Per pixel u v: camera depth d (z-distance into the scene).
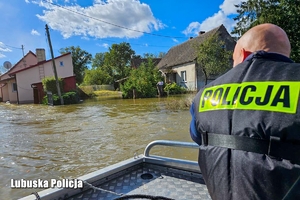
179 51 28.28
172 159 1.75
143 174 1.71
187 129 6.31
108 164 3.81
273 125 0.64
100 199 1.36
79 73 44.66
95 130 6.65
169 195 1.42
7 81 22.59
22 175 3.42
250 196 0.66
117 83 34.03
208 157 0.80
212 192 0.79
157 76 22.20
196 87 21.86
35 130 6.96
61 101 15.88
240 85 0.77
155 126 6.93
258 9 11.08
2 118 9.85
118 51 42.75
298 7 9.83
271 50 0.82
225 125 0.75
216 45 18.84
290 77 0.68
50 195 1.24
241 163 0.69
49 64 21.33
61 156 4.27
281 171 0.61
